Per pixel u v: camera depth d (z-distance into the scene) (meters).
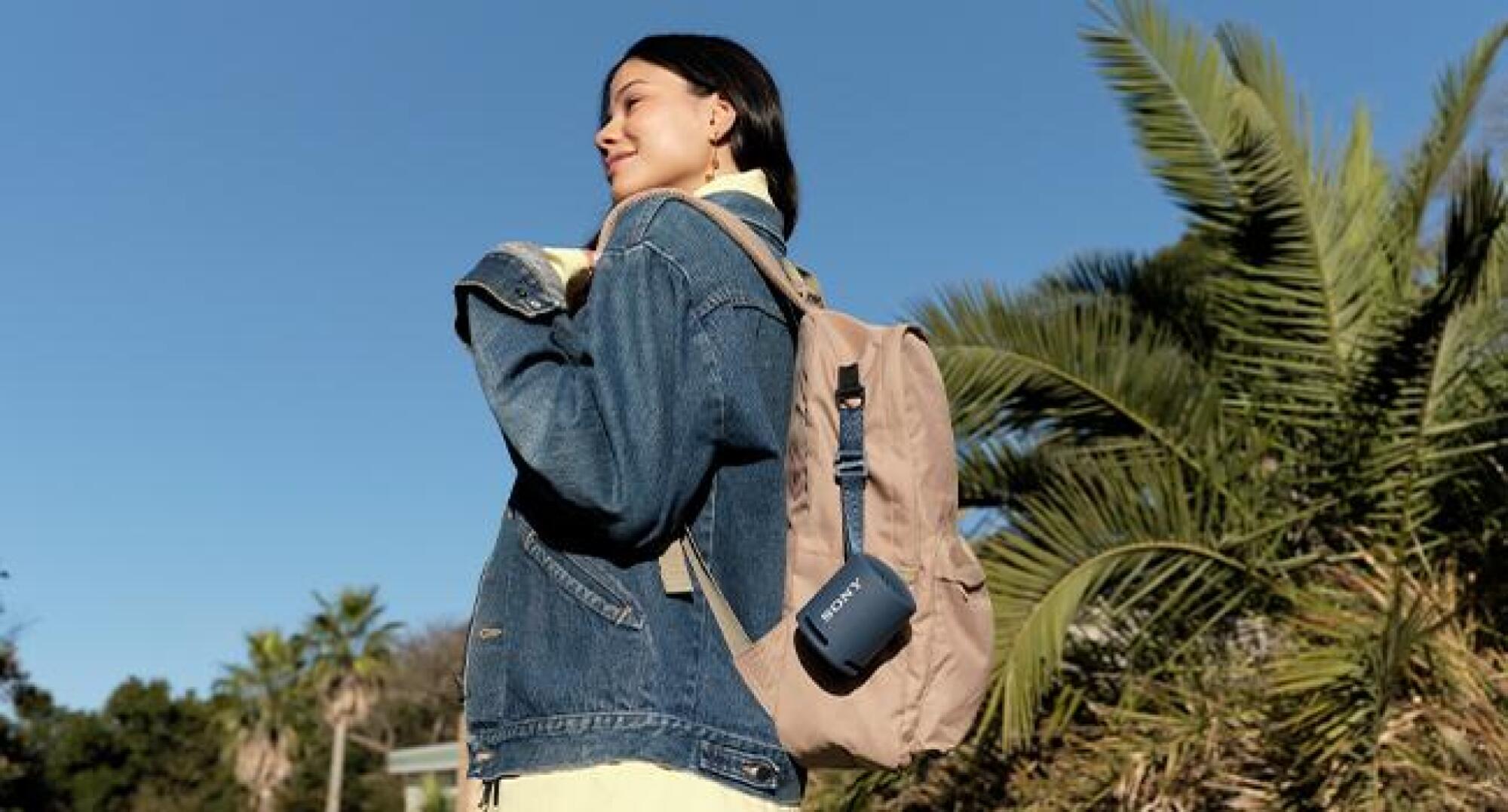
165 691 50.91
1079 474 5.95
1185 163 6.48
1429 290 6.00
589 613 1.38
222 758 42.75
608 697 1.34
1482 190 5.50
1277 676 5.05
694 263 1.46
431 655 48.66
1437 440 5.86
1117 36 6.48
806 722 1.40
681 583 1.39
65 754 48.41
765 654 1.42
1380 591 5.50
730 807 1.37
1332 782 4.71
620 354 1.35
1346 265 6.36
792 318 1.58
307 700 41.19
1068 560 5.50
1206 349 7.03
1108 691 5.92
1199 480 5.99
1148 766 5.25
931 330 6.24
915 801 6.13
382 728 48.84
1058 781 5.61
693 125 1.69
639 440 1.32
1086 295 7.03
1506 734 4.76
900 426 1.47
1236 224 6.51
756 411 1.44
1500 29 5.98
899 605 1.37
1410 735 4.86
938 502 1.47
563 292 1.43
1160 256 7.27
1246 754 5.21
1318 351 6.26
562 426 1.31
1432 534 5.89
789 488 1.50
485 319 1.39
